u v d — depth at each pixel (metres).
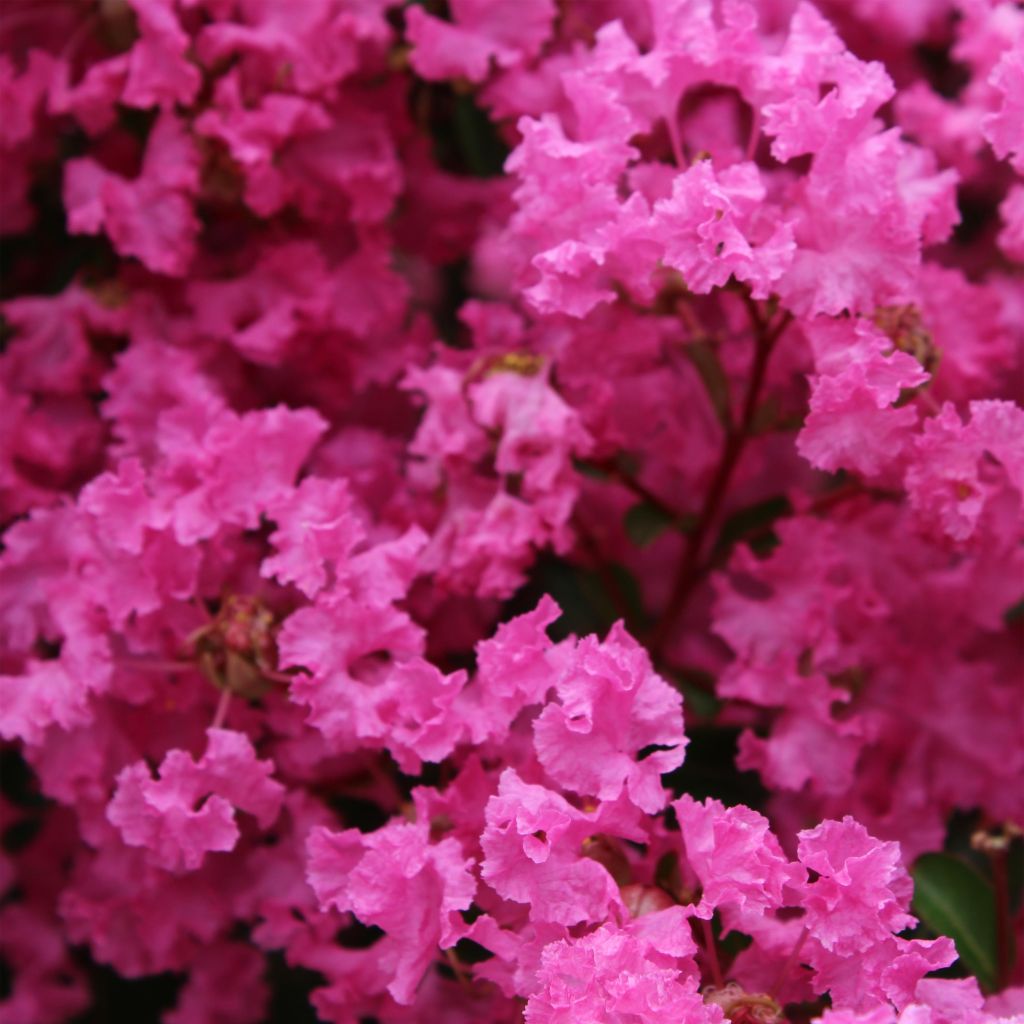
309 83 0.67
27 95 0.68
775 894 0.60
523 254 0.64
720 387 0.66
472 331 0.69
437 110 0.72
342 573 0.63
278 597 0.65
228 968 0.67
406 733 0.62
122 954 0.66
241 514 0.64
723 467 0.66
